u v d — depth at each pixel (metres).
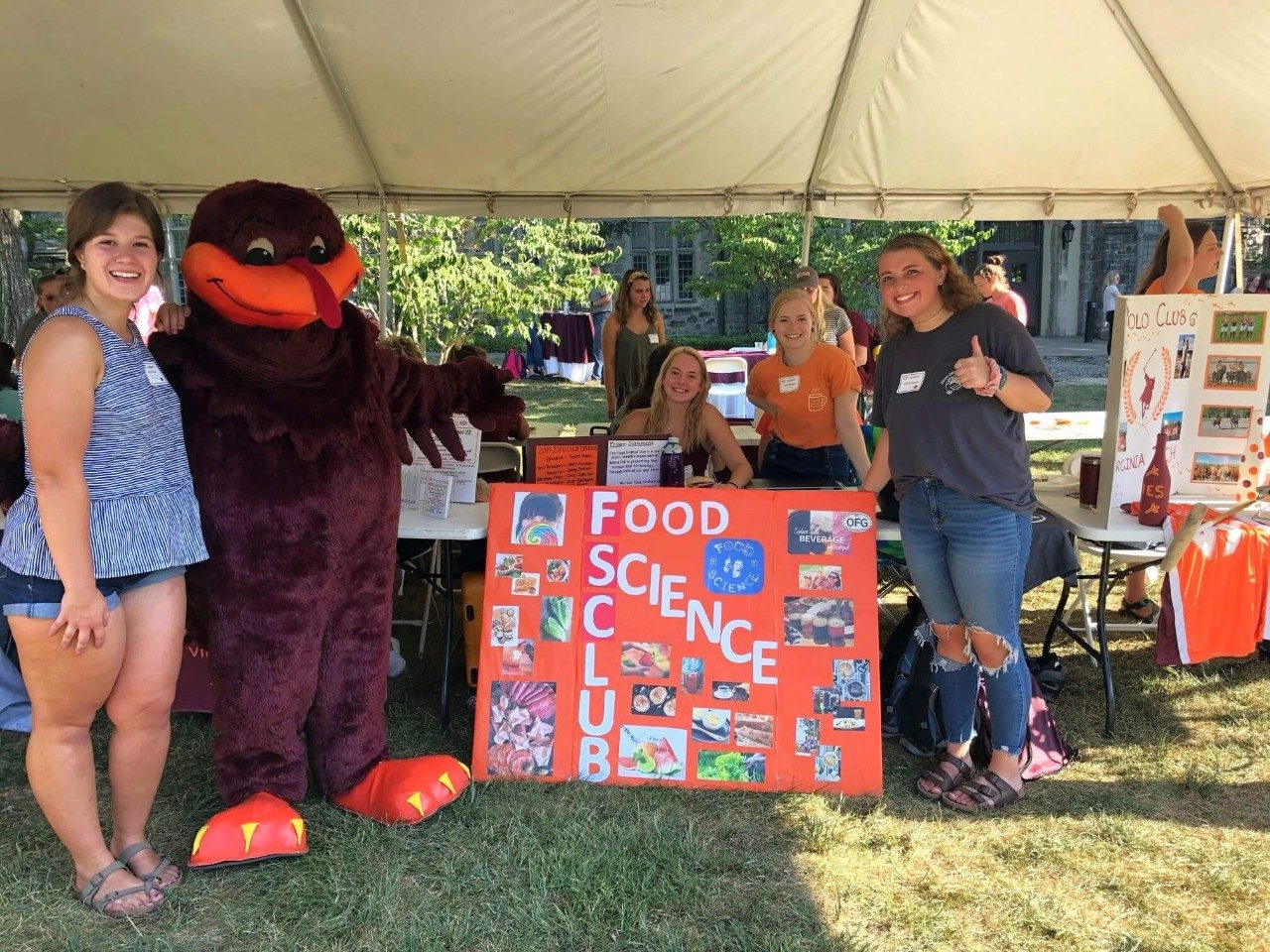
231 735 2.76
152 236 2.30
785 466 4.39
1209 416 3.48
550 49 4.29
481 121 5.06
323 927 2.44
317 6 3.92
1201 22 3.96
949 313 2.87
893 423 2.98
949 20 4.13
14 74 4.43
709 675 3.19
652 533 3.27
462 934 2.42
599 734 3.19
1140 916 2.49
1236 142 5.01
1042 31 4.23
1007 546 2.84
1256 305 3.37
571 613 3.24
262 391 2.63
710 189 6.21
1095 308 22.17
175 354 2.58
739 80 4.66
